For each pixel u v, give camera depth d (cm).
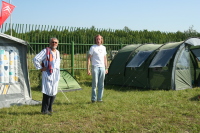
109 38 1504
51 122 523
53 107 666
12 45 727
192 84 1121
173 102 724
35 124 511
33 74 1228
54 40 587
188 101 730
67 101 753
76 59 1413
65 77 1034
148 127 491
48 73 581
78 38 1408
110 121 530
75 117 560
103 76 720
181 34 2291
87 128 483
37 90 1027
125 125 500
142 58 1056
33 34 1270
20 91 743
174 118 548
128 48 1202
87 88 1077
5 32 1195
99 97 729
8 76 718
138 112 610
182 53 993
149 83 1027
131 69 1091
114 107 656
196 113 593
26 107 668
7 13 895
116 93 937
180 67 985
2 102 690
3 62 707
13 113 598
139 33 1905
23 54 753
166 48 1023
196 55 1116
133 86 1091
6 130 472
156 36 1995
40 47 1291
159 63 966
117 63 1170
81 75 1379
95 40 712
